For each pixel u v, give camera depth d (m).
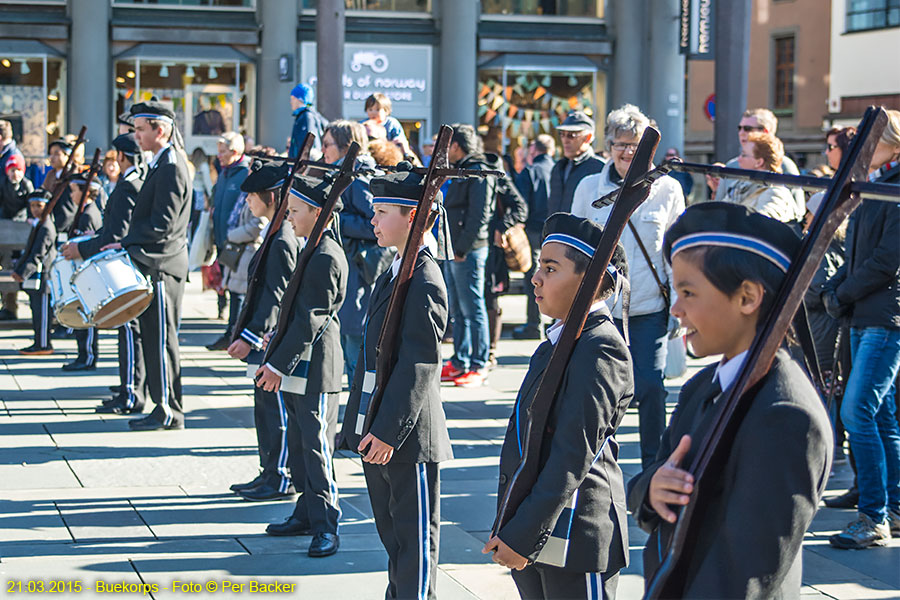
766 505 1.98
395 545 4.16
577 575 3.07
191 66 20.69
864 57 31.50
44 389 8.66
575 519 3.03
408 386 3.89
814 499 2.00
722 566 2.03
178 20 20.52
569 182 8.95
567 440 2.91
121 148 7.39
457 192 9.02
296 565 4.88
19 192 11.74
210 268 12.45
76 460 6.57
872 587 4.70
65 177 9.84
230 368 9.80
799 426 1.99
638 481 2.28
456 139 9.05
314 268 4.98
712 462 2.06
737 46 15.68
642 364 5.96
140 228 7.18
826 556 5.11
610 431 3.04
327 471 5.09
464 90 21.38
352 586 4.62
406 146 9.44
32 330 11.91
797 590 2.18
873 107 1.98
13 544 5.07
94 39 20.05
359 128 7.37
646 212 5.91
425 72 21.48
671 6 21.56
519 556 2.92
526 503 2.93
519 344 11.52
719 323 2.12
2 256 11.80
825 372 6.48
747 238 2.07
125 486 6.07
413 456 3.98
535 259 11.67
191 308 13.80
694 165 2.21
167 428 7.37
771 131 6.00
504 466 3.18
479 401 8.60
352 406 4.24
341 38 15.68
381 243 4.12
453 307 9.27
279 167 5.78
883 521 5.29
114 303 7.16
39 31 19.92
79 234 9.81
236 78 20.88
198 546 5.11
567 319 2.86
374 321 4.16
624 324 3.15
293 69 20.67
